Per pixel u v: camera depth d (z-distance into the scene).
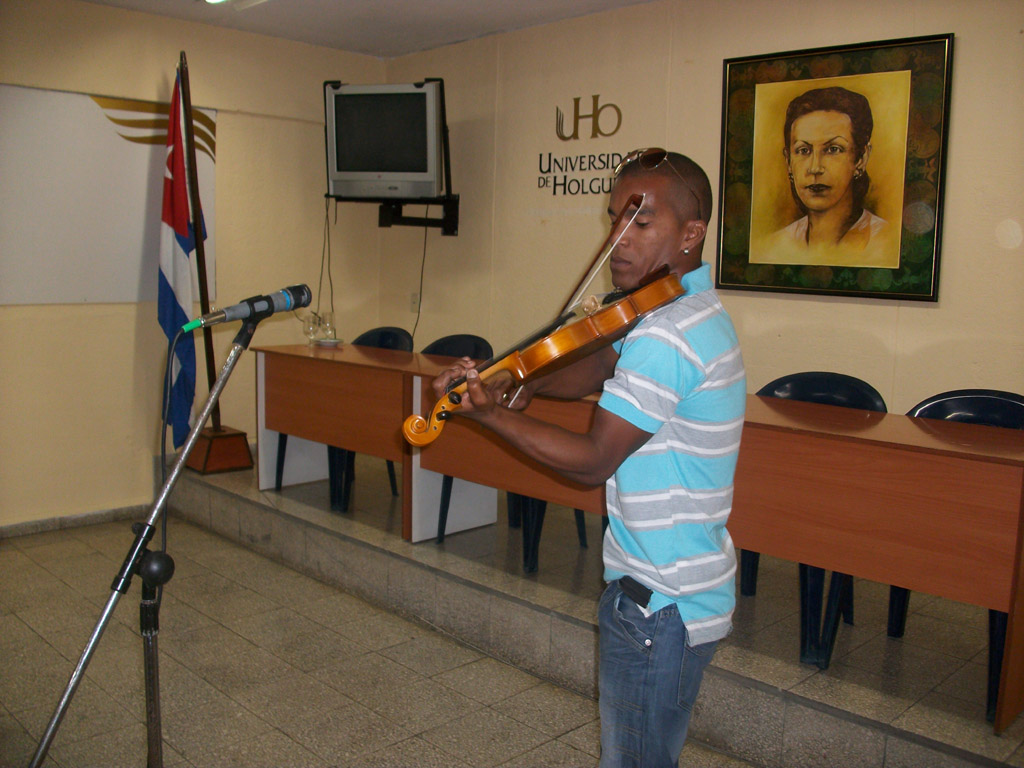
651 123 4.01
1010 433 2.27
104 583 3.55
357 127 4.67
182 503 4.40
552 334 1.36
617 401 1.19
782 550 2.33
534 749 2.36
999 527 1.97
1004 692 1.97
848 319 3.47
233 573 3.67
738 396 1.27
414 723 2.48
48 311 4.16
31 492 4.19
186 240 4.24
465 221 4.91
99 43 4.17
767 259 3.66
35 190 4.05
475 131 4.81
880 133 3.30
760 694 2.23
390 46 5.00
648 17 3.98
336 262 5.29
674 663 1.25
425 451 3.31
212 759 2.28
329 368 3.67
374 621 3.21
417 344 5.27
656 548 1.24
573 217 4.37
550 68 4.41
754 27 3.62
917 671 2.37
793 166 3.54
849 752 2.09
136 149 4.35
